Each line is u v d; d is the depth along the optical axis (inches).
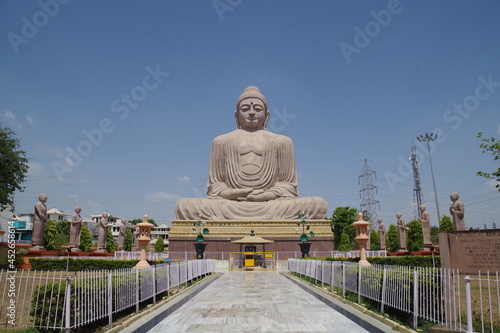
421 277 343.0
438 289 332.2
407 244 1481.3
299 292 591.8
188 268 711.1
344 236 1924.2
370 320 375.2
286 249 1391.5
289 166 1658.5
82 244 1630.2
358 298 471.8
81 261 791.1
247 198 1546.5
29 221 2026.3
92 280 343.9
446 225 1405.0
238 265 1294.3
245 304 474.3
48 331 327.9
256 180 1585.9
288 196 1578.5
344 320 374.6
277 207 1464.1
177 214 1502.2
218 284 722.2
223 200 1499.8
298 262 938.1
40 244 996.6
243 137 1658.5
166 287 545.3
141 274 442.0
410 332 316.5
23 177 986.1
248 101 1731.1
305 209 1460.4
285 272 1090.7
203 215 1465.3
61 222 2427.4
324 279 661.3
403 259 788.6
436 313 334.6
